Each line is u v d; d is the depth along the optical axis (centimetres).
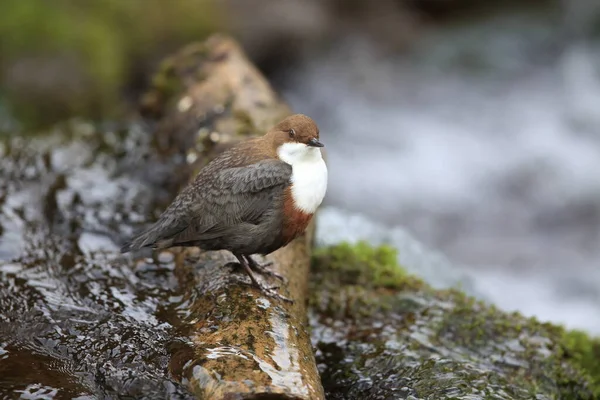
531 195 1900
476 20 2708
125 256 915
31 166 1148
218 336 695
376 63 2430
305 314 818
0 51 1803
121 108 1898
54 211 1030
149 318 776
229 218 742
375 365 806
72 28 1888
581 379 823
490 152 2042
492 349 844
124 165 1177
